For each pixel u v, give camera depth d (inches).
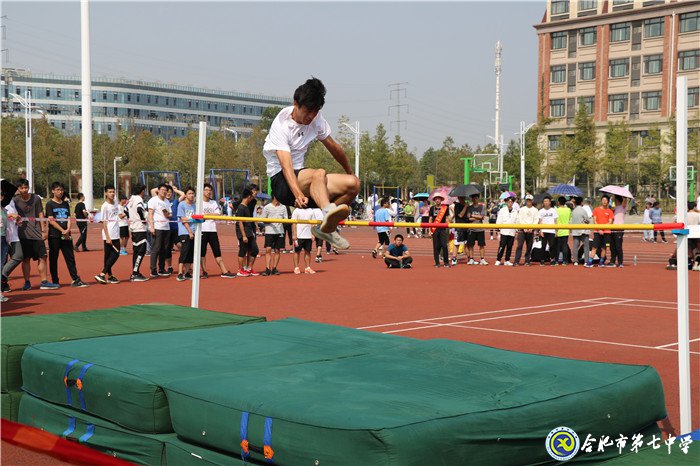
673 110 2411.4
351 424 132.6
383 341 222.4
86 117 1231.5
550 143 2728.8
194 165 3014.3
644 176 2342.5
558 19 2679.6
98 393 183.8
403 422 133.2
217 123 6023.6
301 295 508.7
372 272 691.4
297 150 241.4
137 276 596.7
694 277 647.1
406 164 2544.3
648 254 989.8
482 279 627.2
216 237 633.0
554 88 2711.6
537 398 154.4
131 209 591.8
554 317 411.8
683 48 2390.5
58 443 128.4
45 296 492.4
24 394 214.1
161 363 190.4
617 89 2551.7
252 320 270.5
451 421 136.7
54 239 535.8
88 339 224.1
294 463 139.5
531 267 761.0
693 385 256.4
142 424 172.7
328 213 217.2
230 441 152.2
